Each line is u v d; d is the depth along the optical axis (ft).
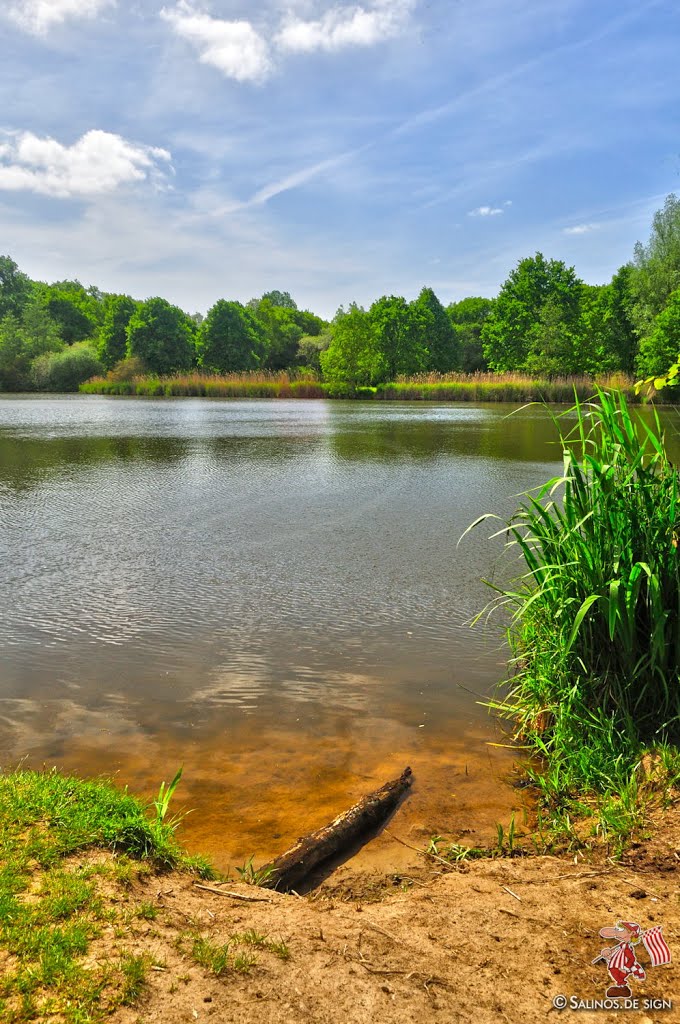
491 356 209.56
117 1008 5.73
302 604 18.67
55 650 15.58
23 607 18.29
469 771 11.09
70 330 295.89
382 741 11.94
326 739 11.98
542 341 164.55
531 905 7.55
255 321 290.56
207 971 6.27
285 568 21.98
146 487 37.29
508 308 201.16
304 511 31.01
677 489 12.28
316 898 7.97
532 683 12.53
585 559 12.12
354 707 13.14
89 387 194.29
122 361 217.97
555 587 12.60
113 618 17.56
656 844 8.72
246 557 23.27
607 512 12.10
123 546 24.67
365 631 16.87
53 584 20.24
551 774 10.80
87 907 7.00
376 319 207.41
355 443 60.44
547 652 12.72
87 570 21.66
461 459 49.55
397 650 15.76
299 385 164.76
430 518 29.55
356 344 163.63
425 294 233.76
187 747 11.63
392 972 6.40
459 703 13.35
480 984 6.27
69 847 7.98
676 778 9.93
